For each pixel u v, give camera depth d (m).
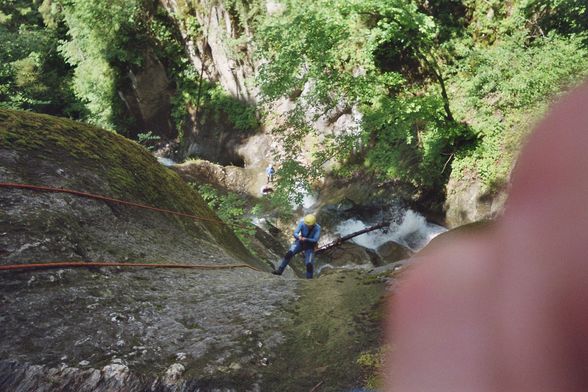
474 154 12.46
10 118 3.68
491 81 11.78
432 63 15.13
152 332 2.29
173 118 26.70
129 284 2.84
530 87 10.40
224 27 22.78
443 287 0.42
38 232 2.76
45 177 3.32
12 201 2.90
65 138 3.93
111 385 1.83
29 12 28.64
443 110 13.21
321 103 12.73
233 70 23.34
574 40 10.41
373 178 15.10
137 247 3.48
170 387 1.87
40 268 2.51
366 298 2.69
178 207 4.98
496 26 14.36
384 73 14.40
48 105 26.53
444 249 0.43
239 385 1.91
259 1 20.61
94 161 4.01
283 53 11.59
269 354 2.17
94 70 26.00
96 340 2.11
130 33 25.38
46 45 26.64
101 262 2.94
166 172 5.48
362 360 1.95
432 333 0.42
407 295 0.47
